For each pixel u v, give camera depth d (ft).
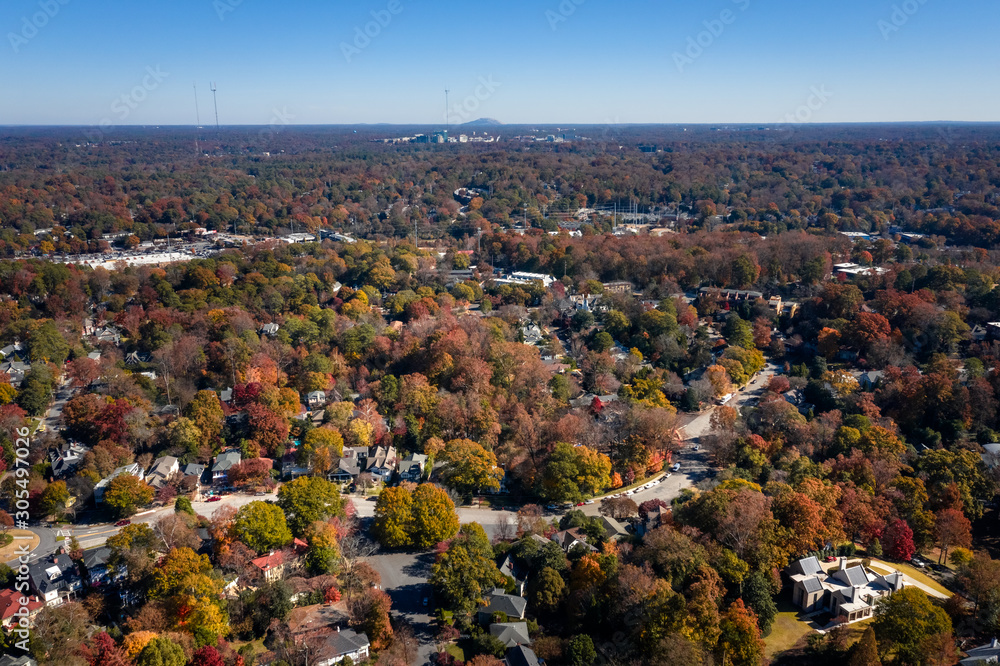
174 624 350.64
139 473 518.37
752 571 373.40
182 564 373.61
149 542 398.01
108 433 541.75
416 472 538.06
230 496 508.53
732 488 444.14
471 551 394.73
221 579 378.32
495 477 519.19
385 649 352.49
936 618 330.54
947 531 425.28
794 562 386.32
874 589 370.94
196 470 526.16
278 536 415.85
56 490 466.70
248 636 360.48
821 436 542.57
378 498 475.31
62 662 315.17
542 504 506.07
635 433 553.23
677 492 518.78
